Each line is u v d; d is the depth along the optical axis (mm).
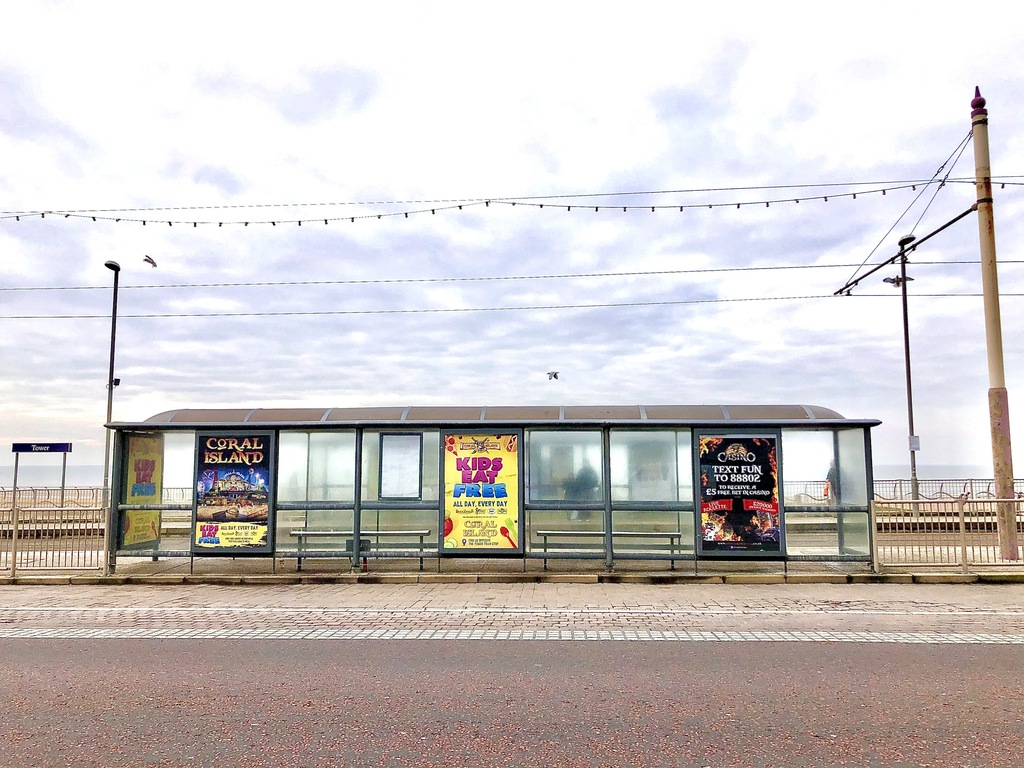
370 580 11789
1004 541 12672
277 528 13102
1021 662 6391
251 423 12578
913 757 4316
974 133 14203
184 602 10000
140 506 12617
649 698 5410
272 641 7379
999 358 13836
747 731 4738
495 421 12312
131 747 4527
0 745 4566
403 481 12922
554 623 8258
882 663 6371
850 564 12516
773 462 11992
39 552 13578
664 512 12656
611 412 12859
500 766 4215
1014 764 4219
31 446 20969
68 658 6723
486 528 12164
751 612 8906
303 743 4574
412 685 5770
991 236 13992
